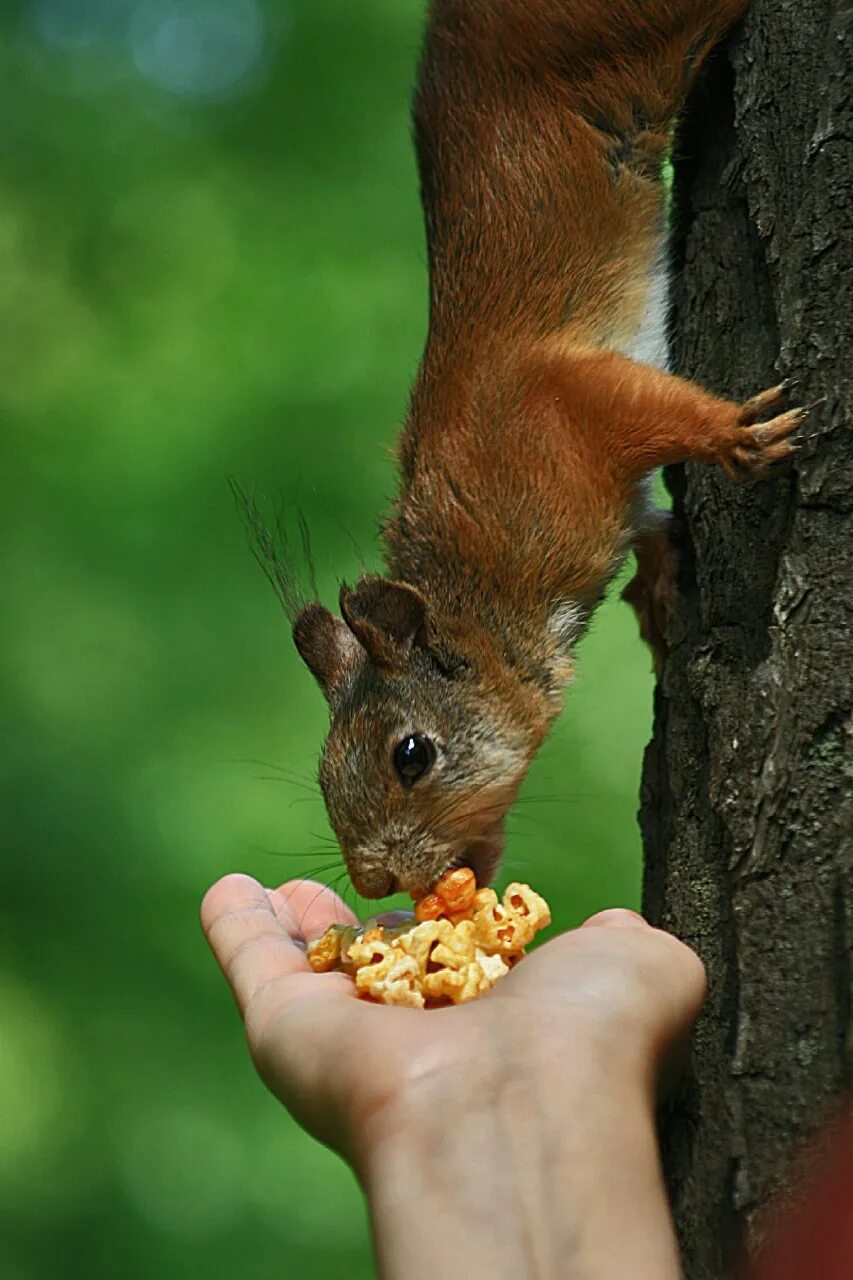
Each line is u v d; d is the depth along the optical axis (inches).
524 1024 46.3
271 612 83.4
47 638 84.2
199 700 81.6
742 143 49.5
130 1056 76.0
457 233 52.9
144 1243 72.8
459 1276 45.1
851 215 47.9
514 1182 45.4
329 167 94.5
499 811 52.3
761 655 48.3
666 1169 48.1
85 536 86.8
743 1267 47.1
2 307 94.3
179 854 76.6
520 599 52.4
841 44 48.3
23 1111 75.6
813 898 47.1
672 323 52.1
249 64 99.1
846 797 47.1
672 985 47.0
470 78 52.9
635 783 72.6
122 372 92.1
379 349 87.7
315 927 51.1
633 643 75.4
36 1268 72.2
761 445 48.3
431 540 52.7
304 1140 75.3
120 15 101.8
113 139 97.4
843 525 47.6
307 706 80.8
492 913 49.7
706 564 49.1
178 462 87.4
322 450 85.2
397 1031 46.4
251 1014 47.9
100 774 80.4
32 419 91.7
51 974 76.9
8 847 78.1
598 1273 45.1
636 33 51.6
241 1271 71.6
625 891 70.7
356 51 96.4
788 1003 47.1
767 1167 47.0
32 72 99.3
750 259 49.6
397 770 51.8
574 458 51.9
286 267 91.8
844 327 47.9
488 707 52.2
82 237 95.3
